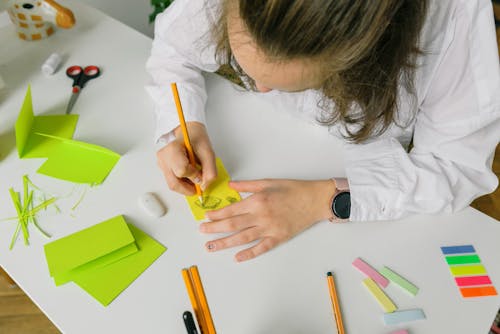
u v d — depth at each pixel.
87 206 0.76
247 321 0.64
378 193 0.76
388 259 0.71
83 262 0.68
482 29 0.68
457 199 0.77
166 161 0.78
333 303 0.65
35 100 0.92
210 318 0.59
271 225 0.73
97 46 1.05
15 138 0.85
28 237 0.71
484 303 0.67
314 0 0.45
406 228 0.75
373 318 0.65
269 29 0.48
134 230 0.73
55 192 0.77
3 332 1.26
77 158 0.82
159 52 0.96
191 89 0.90
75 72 0.98
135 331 0.62
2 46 1.03
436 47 0.72
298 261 0.70
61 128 0.87
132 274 0.68
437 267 0.70
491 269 0.70
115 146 0.85
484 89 0.71
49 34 1.06
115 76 0.98
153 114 0.90
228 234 0.73
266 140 0.87
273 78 0.56
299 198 0.76
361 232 0.74
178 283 0.67
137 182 0.79
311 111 0.90
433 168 0.78
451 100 0.76
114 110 0.91
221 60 0.82
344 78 0.65
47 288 0.66
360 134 0.80
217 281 0.68
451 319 0.65
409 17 0.59
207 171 0.78
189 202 0.77
